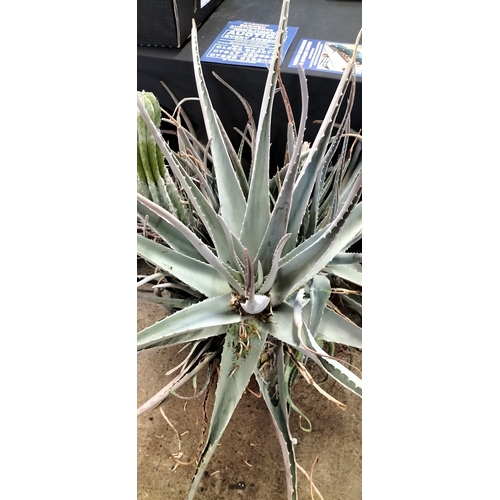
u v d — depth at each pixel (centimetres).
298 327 42
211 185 62
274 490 54
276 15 84
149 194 51
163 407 60
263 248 50
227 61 70
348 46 74
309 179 49
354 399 61
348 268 59
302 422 59
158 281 60
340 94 40
